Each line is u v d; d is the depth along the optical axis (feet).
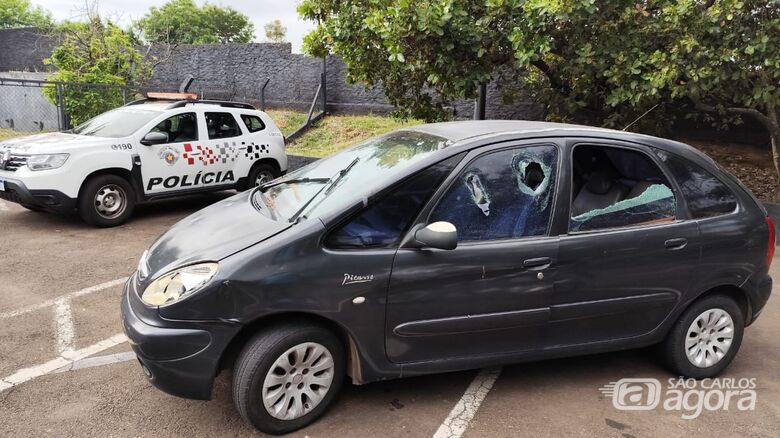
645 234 11.46
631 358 13.62
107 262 19.58
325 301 9.70
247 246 9.75
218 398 11.28
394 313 10.14
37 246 21.18
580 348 11.51
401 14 22.82
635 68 22.31
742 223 12.29
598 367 13.14
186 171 26.35
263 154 29.45
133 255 20.47
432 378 12.36
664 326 12.08
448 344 10.63
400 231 10.26
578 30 22.84
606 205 11.54
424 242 9.84
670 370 12.76
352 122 46.01
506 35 23.75
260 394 9.64
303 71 49.70
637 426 10.80
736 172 30.60
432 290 10.25
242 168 28.55
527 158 11.17
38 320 14.67
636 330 11.86
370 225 10.16
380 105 46.44
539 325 11.05
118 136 24.58
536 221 10.98
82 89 43.96
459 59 24.49
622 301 11.46
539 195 11.09
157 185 25.46
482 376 12.53
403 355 10.43
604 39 23.20
